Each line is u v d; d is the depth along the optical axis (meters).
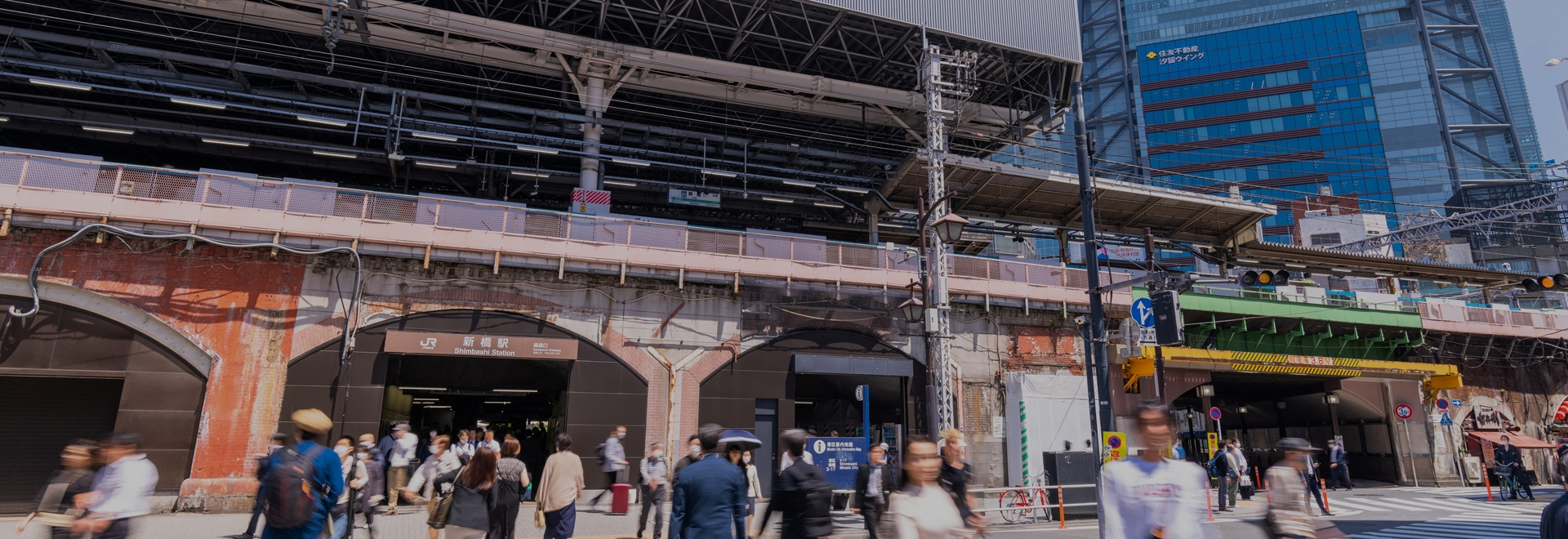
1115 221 34.94
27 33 25.05
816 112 34.19
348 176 34.88
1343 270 35.31
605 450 15.89
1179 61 120.81
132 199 17.20
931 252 21.36
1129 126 122.44
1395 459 28.33
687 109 35.41
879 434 23.83
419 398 27.92
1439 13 124.94
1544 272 68.69
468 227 19.45
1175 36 126.75
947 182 31.16
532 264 19.80
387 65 30.59
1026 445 22.48
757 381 21.34
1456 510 18.42
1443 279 35.72
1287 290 29.03
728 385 21.05
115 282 17.02
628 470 19.47
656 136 34.53
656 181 32.88
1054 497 16.09
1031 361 24.52
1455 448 29.08
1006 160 39.59
